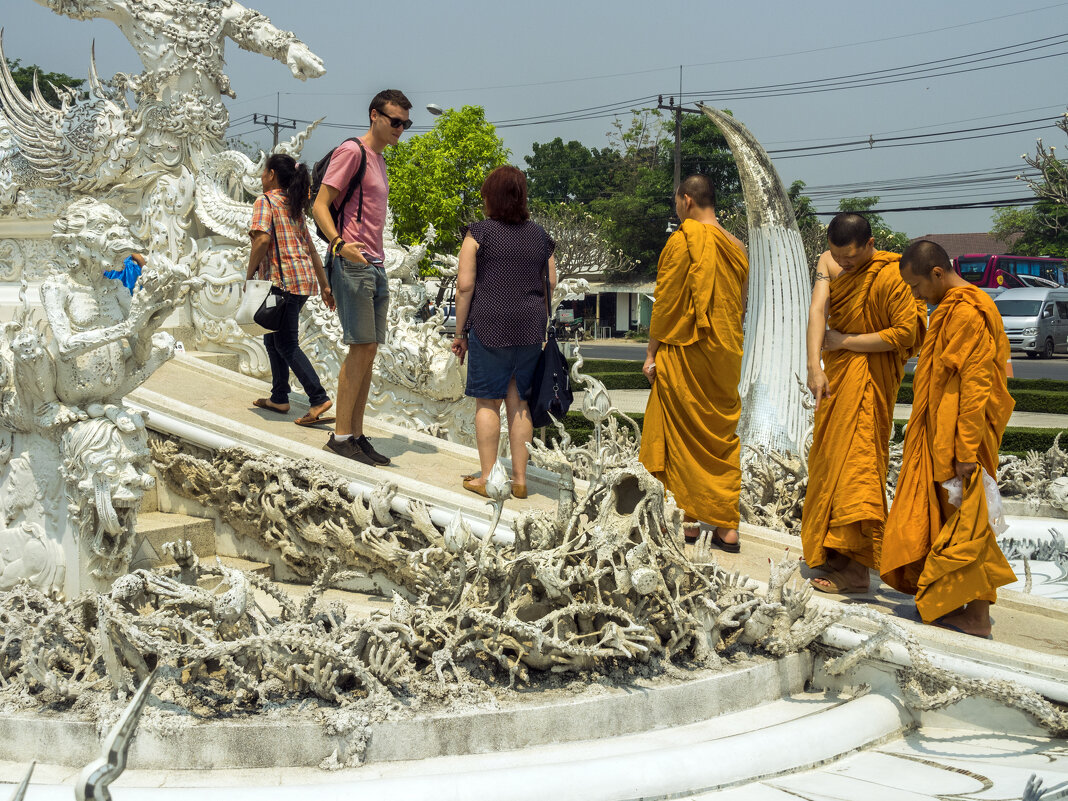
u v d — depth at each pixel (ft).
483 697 12.99
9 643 13.61
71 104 29.76
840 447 17.72
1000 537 27.99
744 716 14.08
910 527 16.28
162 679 12.59
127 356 15.72
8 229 30.96
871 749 13.73
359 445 20.58
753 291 33.04
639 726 13.37
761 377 31.99
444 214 128.16
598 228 159.43
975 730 14.56
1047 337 120.16
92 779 4.55
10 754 12.42
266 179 22.67
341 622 14.10
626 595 14.19
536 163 242.99
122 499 15.29
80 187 29.55
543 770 11.59
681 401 19.31
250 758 11.96
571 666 13.79
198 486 20.49
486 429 19.19
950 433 15.80
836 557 18.43
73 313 15.43
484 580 14.88
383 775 11.89
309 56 29.84
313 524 18.89
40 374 14.93
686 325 19.15
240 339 28.45
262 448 20.15
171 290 15.24
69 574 15.49
